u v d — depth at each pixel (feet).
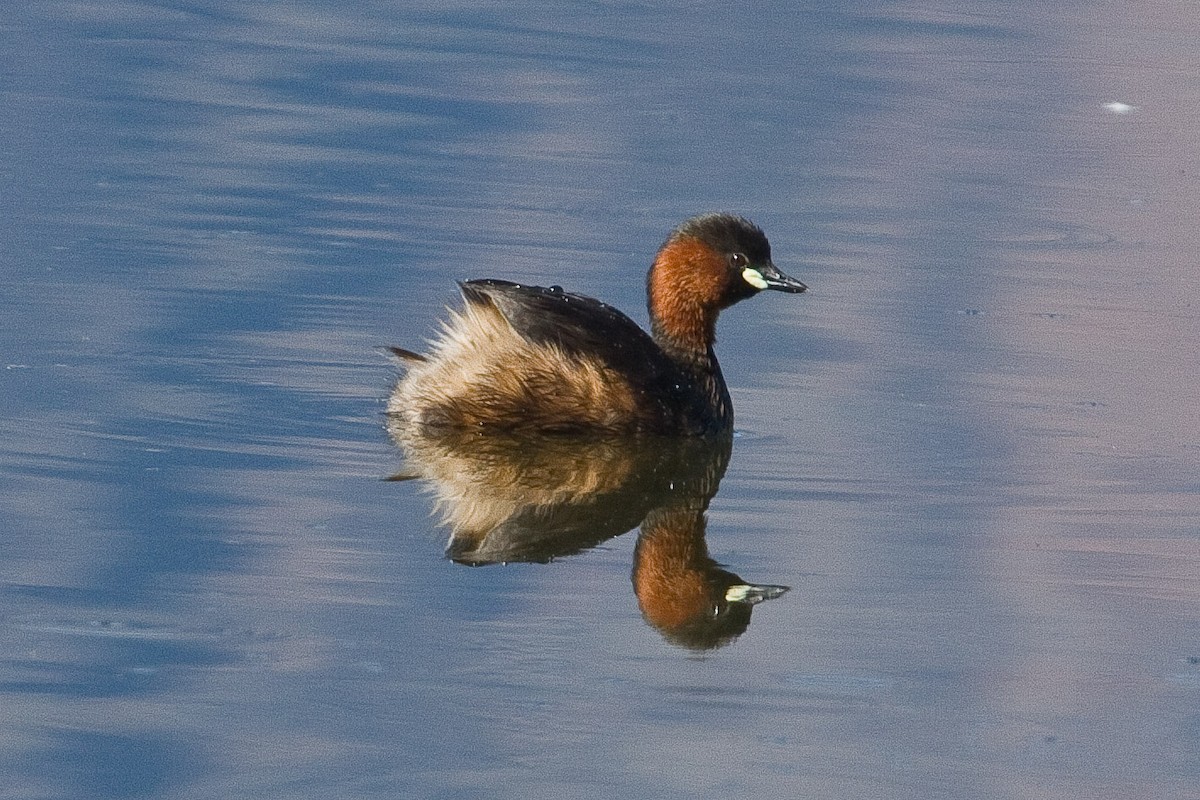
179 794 30.01
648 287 53.16
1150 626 38.45
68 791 30.04
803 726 33.65
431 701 33.91
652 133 82.99
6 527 41.19
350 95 86.94
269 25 98.17
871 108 87.71
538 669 35.63
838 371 56.65
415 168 76.84
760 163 79.41
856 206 74.28
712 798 30.78
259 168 75.51
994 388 55.06
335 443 48.08
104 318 56.54
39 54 90.48
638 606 39.01
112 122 80.69
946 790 31.35
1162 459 49.01
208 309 58.13
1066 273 67.15
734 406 53.47
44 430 47.29
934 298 63.98
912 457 49.08
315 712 33.19
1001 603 39.65
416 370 50.26
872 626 38.37
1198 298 64.54
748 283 51.98
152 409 49.37
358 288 61.36
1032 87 91.40
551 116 84.99
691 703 34.40
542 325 49.65
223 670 34.73
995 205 75.15
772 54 96.17
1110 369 56.90
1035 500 45.98
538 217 71.15
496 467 47.70
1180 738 33.47
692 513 44.93
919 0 108.78
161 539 41.01
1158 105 89.25
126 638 35.86
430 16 101.50
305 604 38.04
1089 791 31.42
